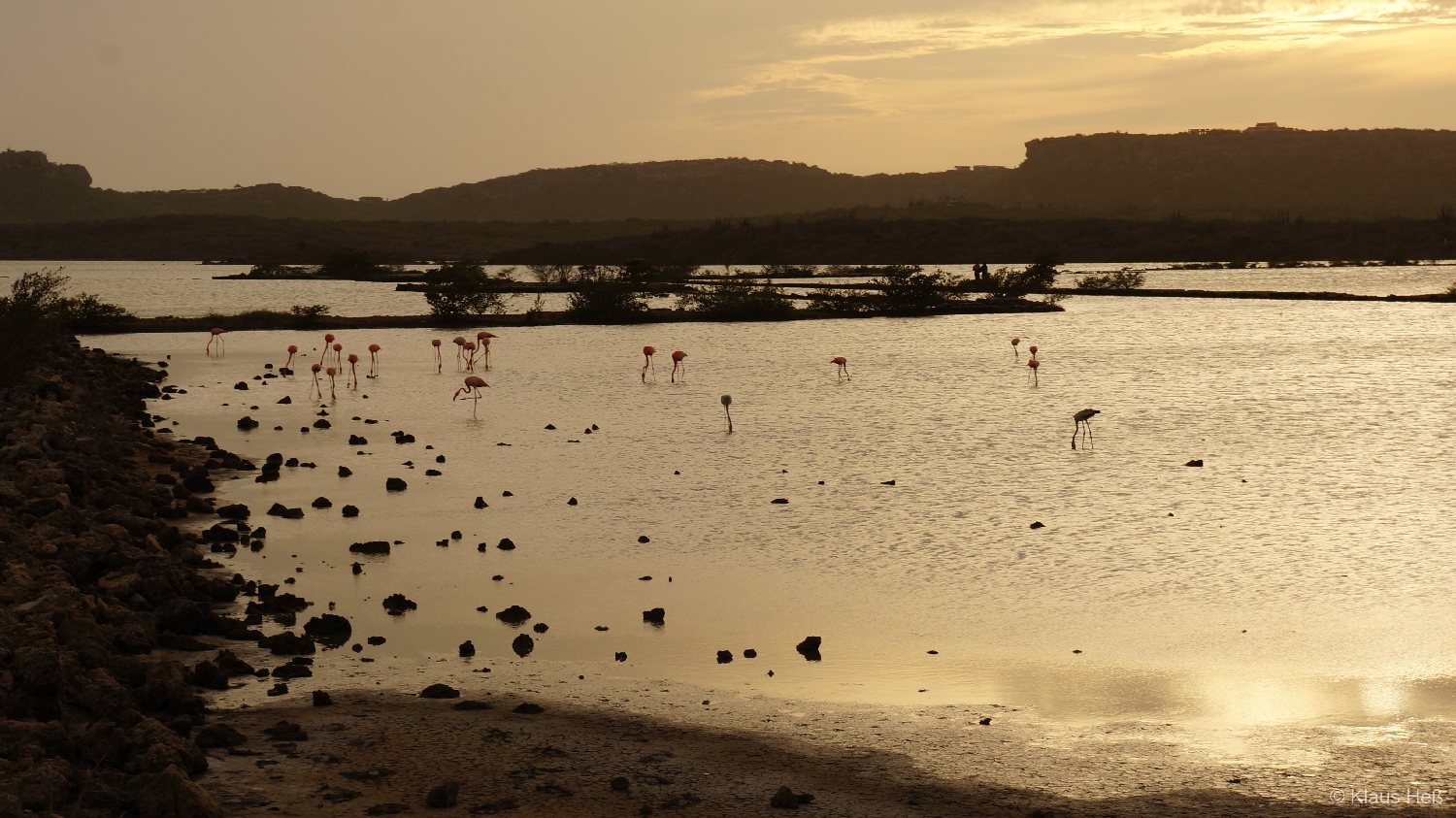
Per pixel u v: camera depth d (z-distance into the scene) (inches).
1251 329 2114.9
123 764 353.7
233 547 645.3
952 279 3400.6
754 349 1861.5
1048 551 638.5
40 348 1326.3
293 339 2103.8
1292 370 1493.6
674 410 1199.6
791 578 593.6
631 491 800.9
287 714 415.5
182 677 429.1
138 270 7047.2
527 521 715.4
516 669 469.4
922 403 1238.3
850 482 826.8
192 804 315.3
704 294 2751.0
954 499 770.2
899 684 451.5
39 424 867.4
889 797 351.9
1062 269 5521.7
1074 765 375.2
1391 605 538.3
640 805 343.3
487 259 7549.2
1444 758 376.5
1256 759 378.0
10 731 351.3
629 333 2209.6
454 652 489.4
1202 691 440.8
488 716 418.0
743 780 363.6
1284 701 429.7
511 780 360.5
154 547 608.1
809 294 3080.7
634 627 521.7
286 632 509.0
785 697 438.6
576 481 834.8
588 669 469.7
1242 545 645.9
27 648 397.1
